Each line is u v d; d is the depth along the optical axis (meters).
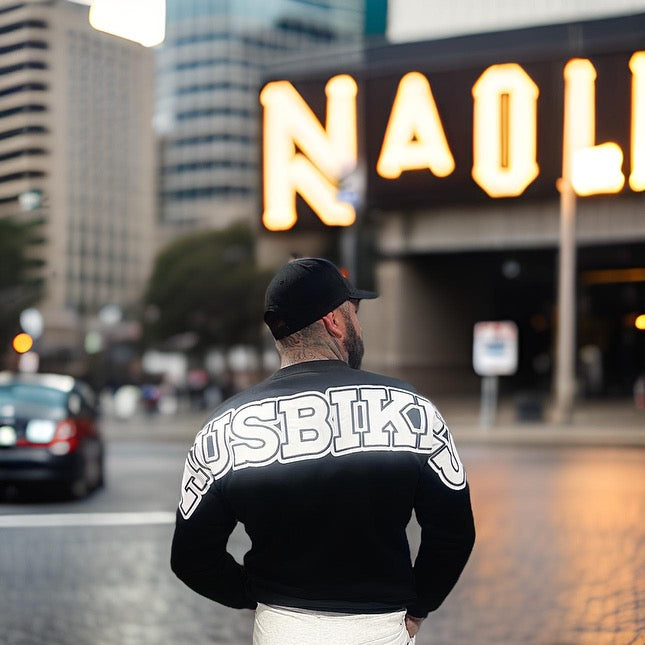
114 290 91.62
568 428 24.45
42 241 22.09
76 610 6.94
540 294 45.50
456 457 2.53
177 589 7.64
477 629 6.36
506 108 29.47
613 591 7.38
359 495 2.41
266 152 31.83
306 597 2.41
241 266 67.50
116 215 92.19
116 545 9.48
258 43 132.88
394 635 2.45
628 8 29.47
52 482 12.18
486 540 9.49
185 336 67.31
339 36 122.12
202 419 34.81
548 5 30.19
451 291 36.78
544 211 30.12
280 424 2.45
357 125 31.05
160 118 135.25
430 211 31.73
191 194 133.25
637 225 28.88
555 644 6.02
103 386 49.56
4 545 9.46
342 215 31.20
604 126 28.31
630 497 12.48
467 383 37.88
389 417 2.46
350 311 2.64
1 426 12.20
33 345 26.91
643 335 40.94
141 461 18.08
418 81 30.36
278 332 2.59
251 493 2.42
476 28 30.94
